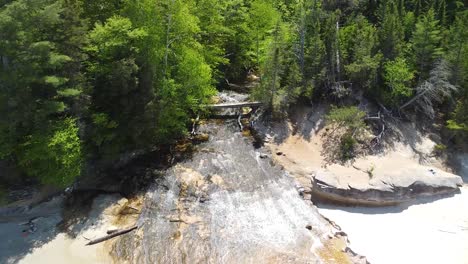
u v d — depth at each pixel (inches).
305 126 1583.4
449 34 1673.2
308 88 1590.8
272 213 1165.1
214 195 1211.9
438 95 1642.5
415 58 1616.6
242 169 1341.0
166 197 1197.7
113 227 1085.1
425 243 1107.3
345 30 1718.8
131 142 1348.4
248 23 1897.1
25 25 1013.8
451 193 1343.5
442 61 1552.7
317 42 1592.0
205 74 1425.9
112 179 1274.6
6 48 983.6
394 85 1545.3
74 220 1116.5
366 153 1469.0
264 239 1063.6
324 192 1259.8
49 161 1101.1
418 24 1598.2
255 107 1632.6
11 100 998.4
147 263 977.5
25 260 981.8
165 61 1338.6
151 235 1059.9
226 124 1589.6
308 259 1002.1
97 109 1243.2
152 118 1272.1
